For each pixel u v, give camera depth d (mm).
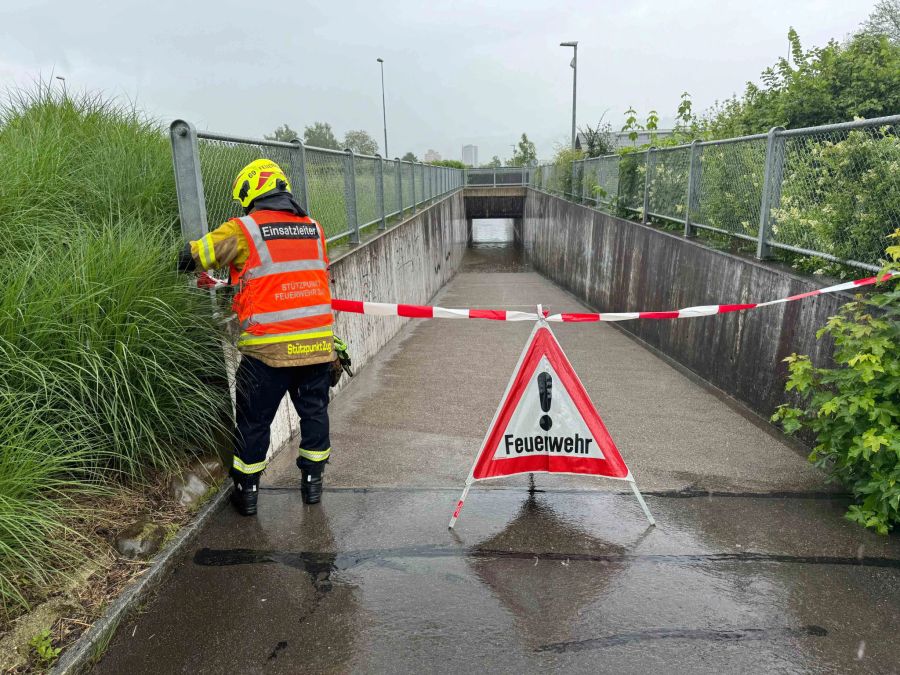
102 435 3168
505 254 30250
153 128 5836
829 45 9953
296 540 3295
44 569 2600
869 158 4188
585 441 3436
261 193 3402
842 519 3508
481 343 8656
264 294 3293
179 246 3770
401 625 2635
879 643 2506
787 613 2697
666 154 8742
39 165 4219
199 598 2805
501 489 3922
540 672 2363
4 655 2225
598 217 12438
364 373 7027
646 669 2373
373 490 3900
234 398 3766
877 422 3232
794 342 4719
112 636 2521
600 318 3480
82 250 3377
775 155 5469
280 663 2418
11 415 2713
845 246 4426
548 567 3057
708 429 5016
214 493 3580
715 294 6270
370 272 7727
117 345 3174
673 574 2990
